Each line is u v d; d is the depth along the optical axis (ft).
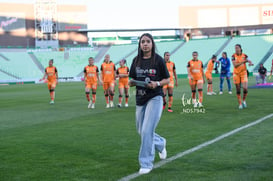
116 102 46.96
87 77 40.96
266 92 51.98
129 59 173.06
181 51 164.66
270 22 197.88
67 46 198.08
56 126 27.43
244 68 33.81
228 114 30.53
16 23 191.21
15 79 152.56
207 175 13.29
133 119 30.07
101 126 26.61
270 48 149.38
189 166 14.64
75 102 49.14
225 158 15.69
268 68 136.98
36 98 58.70
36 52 182.50
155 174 13.67
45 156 17.24
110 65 41.14
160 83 14.39
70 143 20.33
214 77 120.98
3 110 41.14
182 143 19.25
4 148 19.40
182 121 27.61
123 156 16.88
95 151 18.06
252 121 25.99
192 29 211.41
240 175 13.15
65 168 14.94
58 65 173.68
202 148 17.80
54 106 44.16
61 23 197.26
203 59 155.02
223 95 51.16
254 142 18.75
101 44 201.05
